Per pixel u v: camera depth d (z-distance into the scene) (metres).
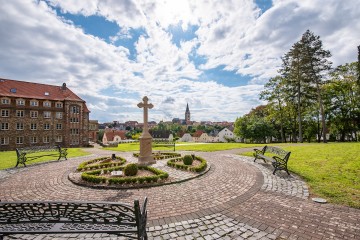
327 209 5.22
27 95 37.34
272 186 7.27
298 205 5.53
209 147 22.92
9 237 3.69
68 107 40.84
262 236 4.01
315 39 27.11
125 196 6.54
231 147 21.89
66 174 9.82
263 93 36.00
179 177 8.56
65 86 43.44
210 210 5.30
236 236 4.03
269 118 40.12
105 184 7.66
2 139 34.44
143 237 3.34
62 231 3.04
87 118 44.62
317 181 7.53
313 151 13.95
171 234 4.13
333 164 9.60
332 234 4.02
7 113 35.09
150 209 5.43
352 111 33.22
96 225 3.20
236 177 8.68
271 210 5.23
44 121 38.56
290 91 30.20
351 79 32.25
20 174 9.92
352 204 5.43
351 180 7.28
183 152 18.70
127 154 18.98
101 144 44.41
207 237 4.00
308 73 27.27
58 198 6.42
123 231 3.02
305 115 38.75
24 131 36.50
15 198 6.48
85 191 7.13
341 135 40.12
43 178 9.03
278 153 10.47
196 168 9.52
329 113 36.00
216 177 8.77
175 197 6.34
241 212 5.16
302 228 4.29
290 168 9.75
